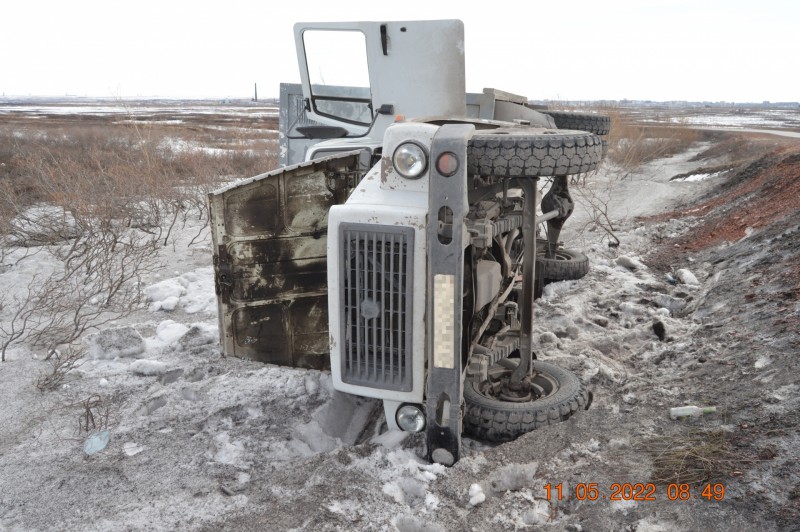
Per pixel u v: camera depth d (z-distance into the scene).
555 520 2.74
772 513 2.48
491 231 3.26
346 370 3.29
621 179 17.02
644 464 3.00
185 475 3.31
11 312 6.14
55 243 8.51
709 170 16.06
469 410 3.54
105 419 3.94
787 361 3.66
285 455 3.56
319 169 3.83
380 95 5.51
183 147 15.86
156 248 8.12
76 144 21.08
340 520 2.80
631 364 4.75
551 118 6.77
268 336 3.94
